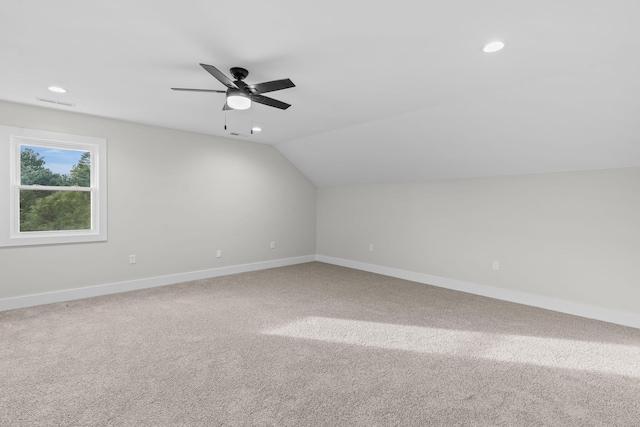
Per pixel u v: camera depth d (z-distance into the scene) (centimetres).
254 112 381
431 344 278
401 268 536
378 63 249
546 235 383
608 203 340
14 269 354
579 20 189
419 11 183
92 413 183
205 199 507
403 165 489
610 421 181
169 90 312
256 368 234
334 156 541
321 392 205
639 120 279
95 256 407
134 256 438
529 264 396
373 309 369
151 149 449
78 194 403
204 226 508
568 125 312
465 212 457
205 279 503
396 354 259
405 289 460
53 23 196
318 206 679
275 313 350
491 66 252
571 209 364
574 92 277
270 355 254
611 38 208
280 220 614
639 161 317
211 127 459
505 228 417
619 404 196
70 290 389
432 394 204
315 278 520
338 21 194
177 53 236
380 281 507
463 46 222
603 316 341
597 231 347
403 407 191
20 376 219
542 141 344
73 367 232
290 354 256
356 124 429
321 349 266
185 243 488
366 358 251
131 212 434
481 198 441
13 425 172
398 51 230
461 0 172
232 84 259
